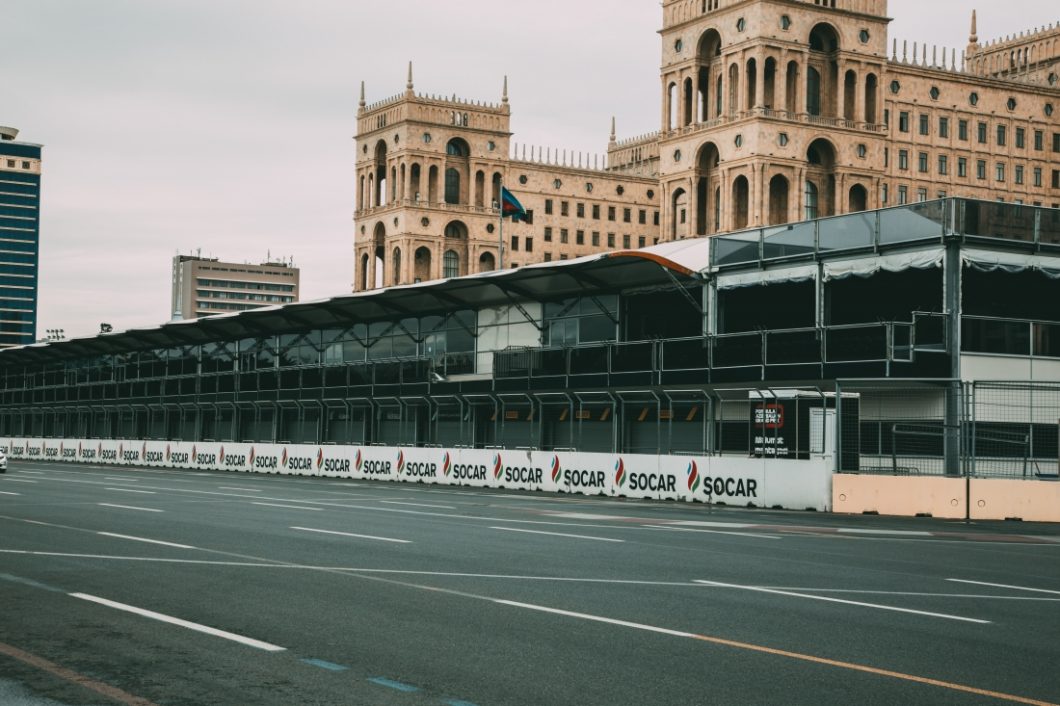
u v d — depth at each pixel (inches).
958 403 1106.1
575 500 1314.0
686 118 4744.1
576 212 6520.7
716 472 1283.2
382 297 2007.9
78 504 1051.9
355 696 312.8
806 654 374.0
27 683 326.3
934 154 5083.7
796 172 4463.6
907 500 1100.5
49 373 3216.0
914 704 310.2
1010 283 1416.1
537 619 434.0
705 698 312.7
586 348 1765.5
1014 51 5915.4
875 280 1466.5
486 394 1744.6
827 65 4650.6
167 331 2564.0
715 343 1542.8
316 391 2201.0
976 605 490.0
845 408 1195.9
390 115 6077.8
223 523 855.7
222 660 357.1
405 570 578.9
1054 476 1078.4
